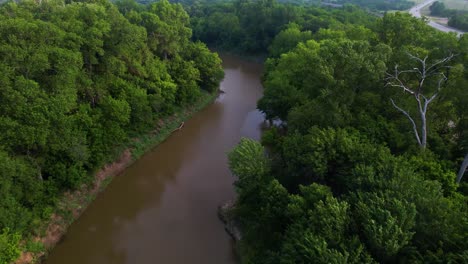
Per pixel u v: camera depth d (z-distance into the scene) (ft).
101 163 141.90
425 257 72.28
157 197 142.82
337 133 106.52
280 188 99.66
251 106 229.45
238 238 119.85
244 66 329.31
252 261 104.01
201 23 401.90
